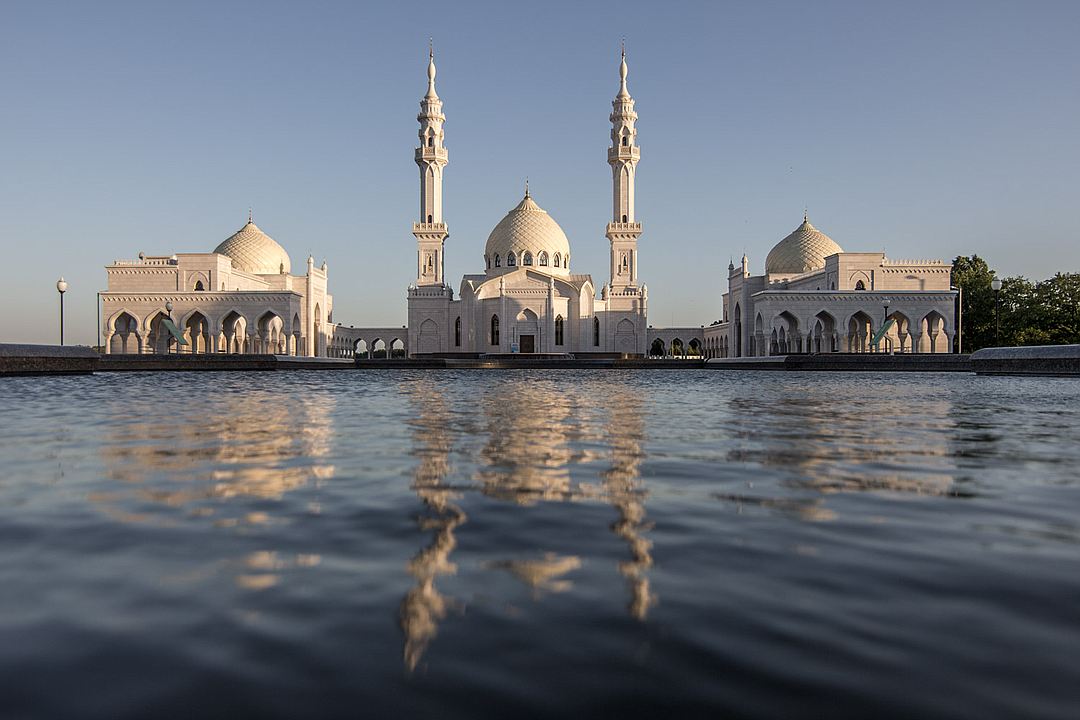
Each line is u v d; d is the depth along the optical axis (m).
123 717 2.88
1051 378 34.59
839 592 4.25
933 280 77.38
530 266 98.50
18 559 4.89
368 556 4.98
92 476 7.92
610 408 17.42
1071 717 2.85
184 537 5.45
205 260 80.62
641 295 95.31
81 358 41.41
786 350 79.50
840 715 2.87
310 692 3.08
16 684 3.15
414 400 20.39
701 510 6.32
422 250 96.12
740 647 3.51
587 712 2.90
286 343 84.50
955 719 2.84
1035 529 5.67
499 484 7.49
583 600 4.13
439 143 95.75
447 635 3.66
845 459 9.14
